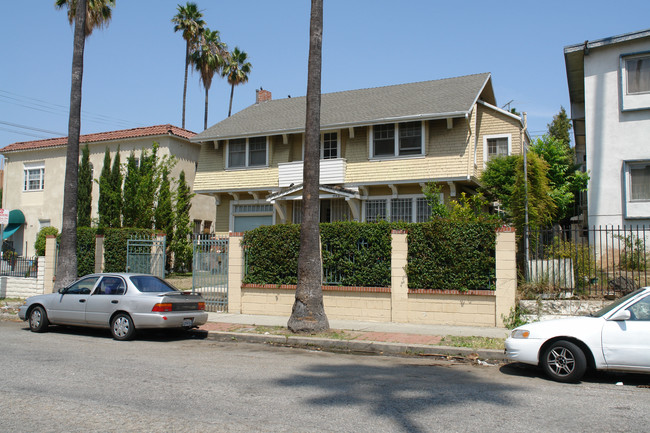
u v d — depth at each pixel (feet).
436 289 42.78
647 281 41.01
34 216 102.63
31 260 66.23
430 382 25.49
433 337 37.04
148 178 78.54
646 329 24.90
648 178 54.65
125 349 34.42
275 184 77.36
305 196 40.63
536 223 45.52
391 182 68.74
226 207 83.25
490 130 71.61
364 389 23.65
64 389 22.86
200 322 40.22
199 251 52.54
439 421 18.80
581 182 65.41
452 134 66.49
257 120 83.82
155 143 82.02
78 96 54.90
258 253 49.98
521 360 26.99
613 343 25.18
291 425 18.11
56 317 41.32
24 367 27.71
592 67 57.88
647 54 55.21
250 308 49.70
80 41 55.16
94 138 96.73
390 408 20.43
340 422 18.51
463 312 41.88
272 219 79.00
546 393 23.47
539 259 43.27
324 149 76.07
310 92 40.78
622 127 55.77
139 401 20.98
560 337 26.32
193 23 138.92
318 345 37.04
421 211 68.90
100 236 59.77
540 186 46.44
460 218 49.80
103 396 21.72
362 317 44.96
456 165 65.46
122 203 80.07
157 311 37.68
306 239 40.32
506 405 21.22
